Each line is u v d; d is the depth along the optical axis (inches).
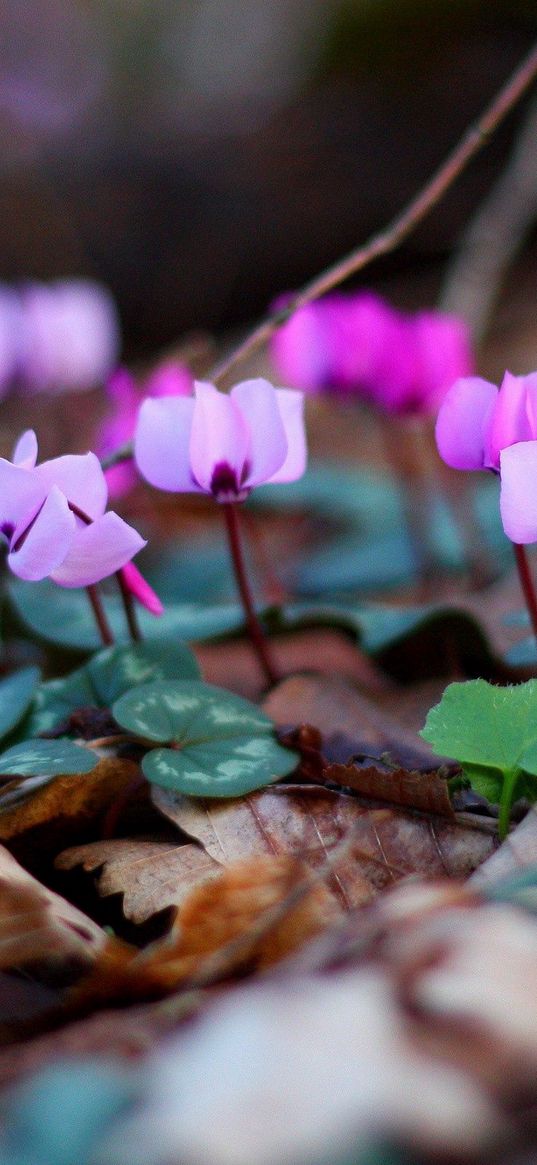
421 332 19.0
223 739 12.4
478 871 11.3
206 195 58.9
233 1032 9.8
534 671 15.6
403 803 12.1
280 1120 9.1
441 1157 8.8
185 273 58.4
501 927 10.1
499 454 12.2
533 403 12.2
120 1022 10.5
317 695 14.1
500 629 17.2
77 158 59.0
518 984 9.8
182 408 12.7
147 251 58.4
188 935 11.1
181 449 12.7
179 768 12.1
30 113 59.6
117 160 59.1
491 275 30.9
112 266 58.2
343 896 11.8
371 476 31.6
